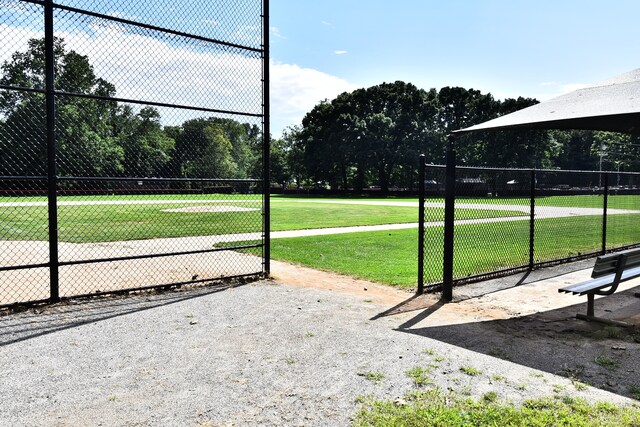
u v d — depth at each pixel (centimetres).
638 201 2450
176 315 512
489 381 341
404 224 1577
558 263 887
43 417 280
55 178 545
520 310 555
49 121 537
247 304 564
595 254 964
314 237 1204
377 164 5597
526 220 1638
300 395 314
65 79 853
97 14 567
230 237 1204
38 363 367
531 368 369
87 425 271
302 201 3550
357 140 5556
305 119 6569
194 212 2052
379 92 5725
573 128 611
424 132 5359
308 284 680
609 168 6981
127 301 572
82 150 1031
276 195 5338
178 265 846
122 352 394
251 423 275
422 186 634
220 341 426
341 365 370
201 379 340
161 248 1022
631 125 579
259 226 1484
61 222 1585
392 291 647
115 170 1048
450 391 322
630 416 283
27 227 1435
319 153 5897
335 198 4456
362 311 539
